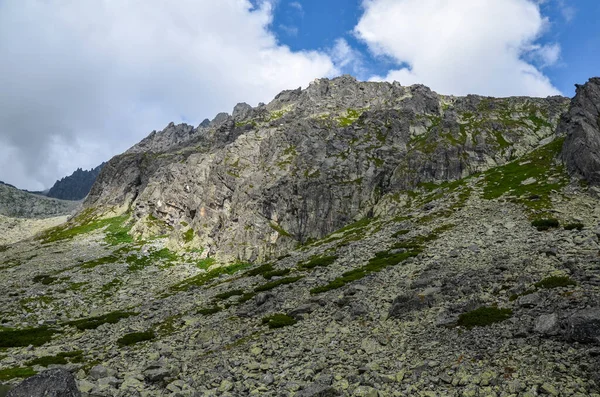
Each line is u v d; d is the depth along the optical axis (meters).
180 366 24.95
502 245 42.97
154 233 116.44
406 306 28.55
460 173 99.00
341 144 117.81
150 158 189.62
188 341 32.03
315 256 63.19
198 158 134.75
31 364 28.62
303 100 198.88
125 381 22.09
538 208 57.91
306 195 97.00
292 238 89.62
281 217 94.06
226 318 38.00
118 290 69.81
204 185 121.31
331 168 106.44
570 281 25.53
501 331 21.19
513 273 31.22
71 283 72.19
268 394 18.48
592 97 92.56
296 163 110.50
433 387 16.94
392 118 134.38
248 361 24.16
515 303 24.73
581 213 52.09
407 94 175.12
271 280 52.84
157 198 131.38
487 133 115.88
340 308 33.34
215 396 18.88
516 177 80.81
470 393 15.74
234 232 92.50
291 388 18.66
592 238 37.94
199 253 94.81
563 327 18.98
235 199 103.56
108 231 130.12
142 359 27.31
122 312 50.22
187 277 78.75
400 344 22.98
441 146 106.56
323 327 29.27
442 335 22.94
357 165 107.81
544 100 149.00
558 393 14.60
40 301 61.22
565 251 35.06
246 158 122.75
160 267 86.81
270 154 121.12
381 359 21.12
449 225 60.19
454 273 35.50
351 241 67.62
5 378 24.83
